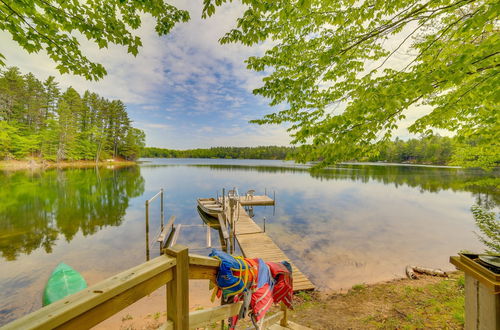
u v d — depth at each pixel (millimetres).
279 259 7879
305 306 4949
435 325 3361
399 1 2174
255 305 1697
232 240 9305
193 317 1461
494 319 1539
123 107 67375
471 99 2645
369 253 8836
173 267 1284
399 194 23156
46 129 49500
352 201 19766
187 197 21391
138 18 2793
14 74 48312
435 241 10305
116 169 48719
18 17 2295
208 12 2295
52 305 773
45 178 27641
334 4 2498
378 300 4879
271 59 3502
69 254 8391
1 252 8438
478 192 23172
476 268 1721
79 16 2486
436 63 2535
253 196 21422
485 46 1864
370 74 2816
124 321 4680
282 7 2426
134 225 12250
